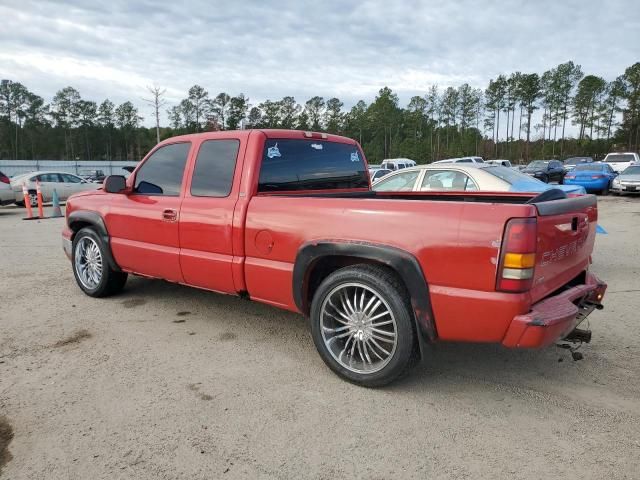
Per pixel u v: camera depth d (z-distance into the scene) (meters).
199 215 3.96
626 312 4.71
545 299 2.84
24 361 3.58
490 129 98.56
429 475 2.30
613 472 2.31
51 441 2.57
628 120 82.38
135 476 2.29
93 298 5.23
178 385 3.21
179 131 93.62
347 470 2.34
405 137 103.38
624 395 3.08
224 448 2.51
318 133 4.41
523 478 2.28
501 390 3.16
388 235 2.93
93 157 107.62
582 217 3.26
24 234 10.52
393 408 2.92
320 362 3.61
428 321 2.86
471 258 2.66
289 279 3.42
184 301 5.13
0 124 99.19
